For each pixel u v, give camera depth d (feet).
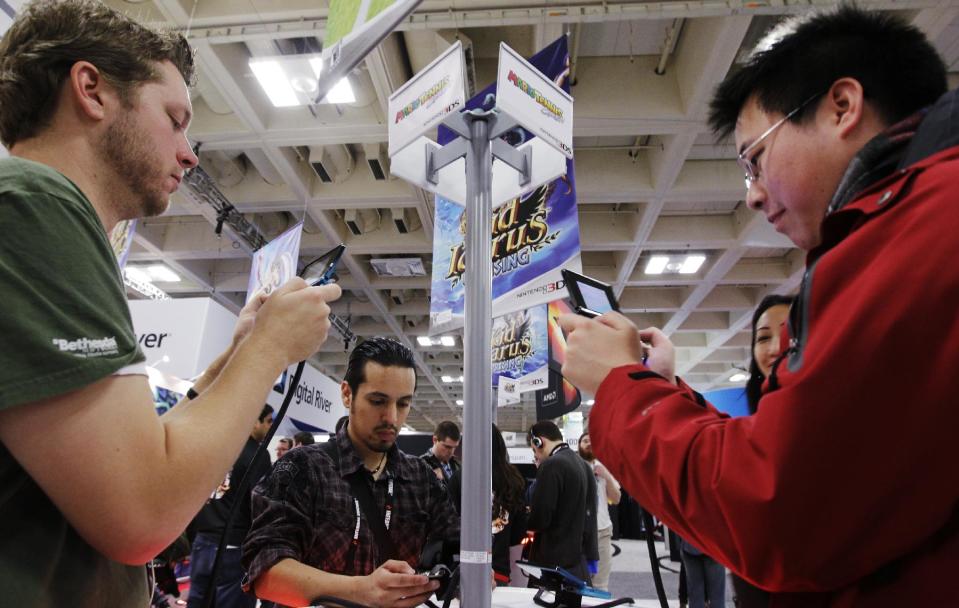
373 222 21.74
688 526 1.32
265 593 3.50
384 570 3.19
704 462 1.26
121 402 1.47
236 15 11.99
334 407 21.29
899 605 1.12
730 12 11.09
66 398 1.39
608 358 1.67
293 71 12.84
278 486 3.98
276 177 18.60
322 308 2.11
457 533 4.44
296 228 7.27
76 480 1.38
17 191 1.47
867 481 1.05
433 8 11.55
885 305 1.08
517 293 6.79
